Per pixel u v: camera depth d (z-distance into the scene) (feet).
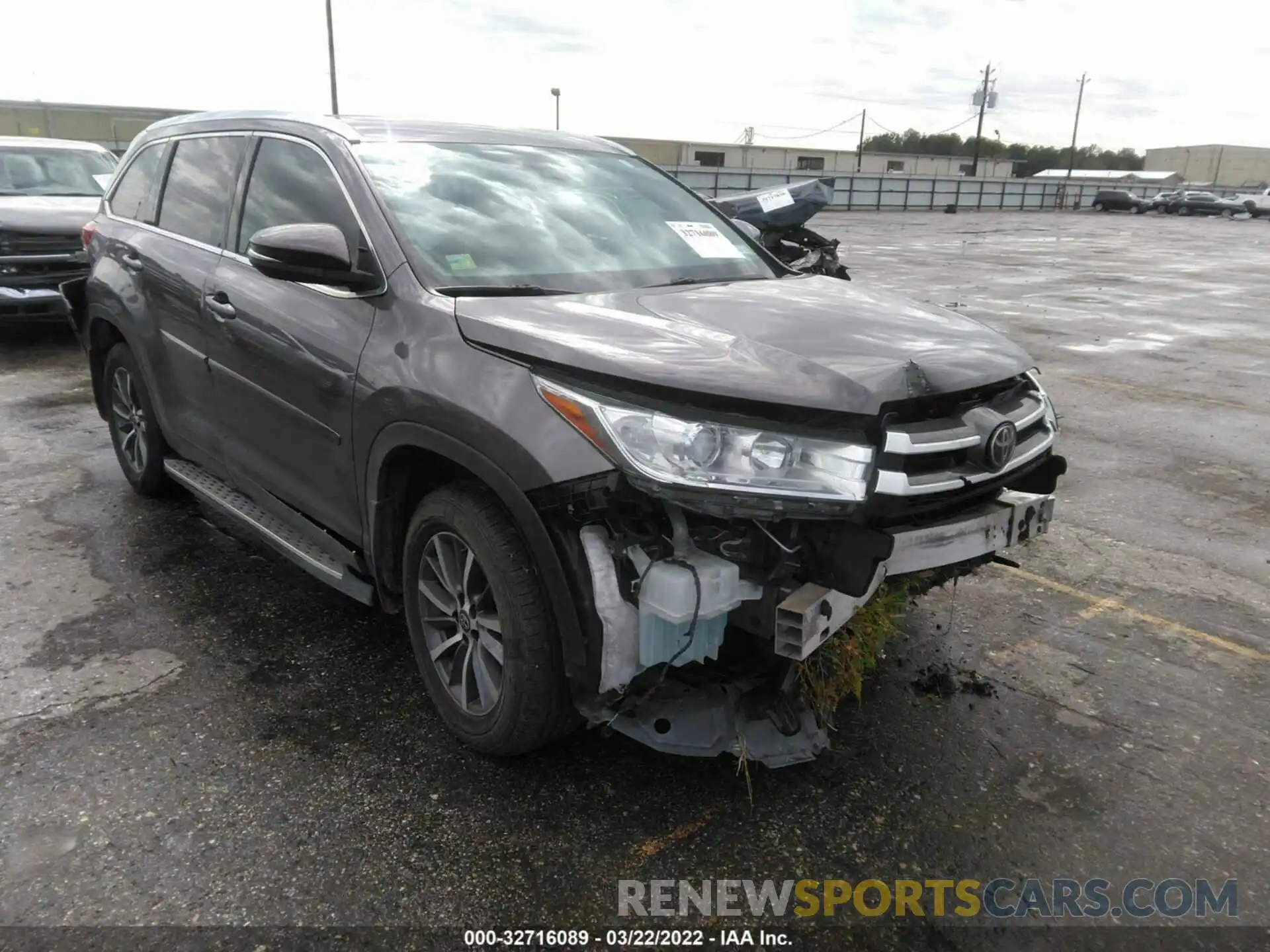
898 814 9.09
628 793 9.26
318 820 8.77
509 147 12.40
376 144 11.28
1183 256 81.87
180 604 12.94
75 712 10.37
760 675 9.04
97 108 130.82
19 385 25.14
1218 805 9.33
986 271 63.87
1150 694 11.30
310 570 11.43
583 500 7.87
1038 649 12.27
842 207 178.70
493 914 7.77
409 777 9.40
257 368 11.46
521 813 8.94
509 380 8.41
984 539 9.20
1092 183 228.02
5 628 12.17
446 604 9.79
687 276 11.33
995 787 9.52
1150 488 18.58
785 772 9.63
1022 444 9.39
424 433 8.95
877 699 11.03
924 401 8.35
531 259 10.52
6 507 16.28
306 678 11.18
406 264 9.82
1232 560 15.19
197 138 14.20
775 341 8.63
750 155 252.42
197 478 14.30
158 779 9.29
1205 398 26.23
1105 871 8.45
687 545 7.97
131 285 14.58
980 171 312.91
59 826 8.59
